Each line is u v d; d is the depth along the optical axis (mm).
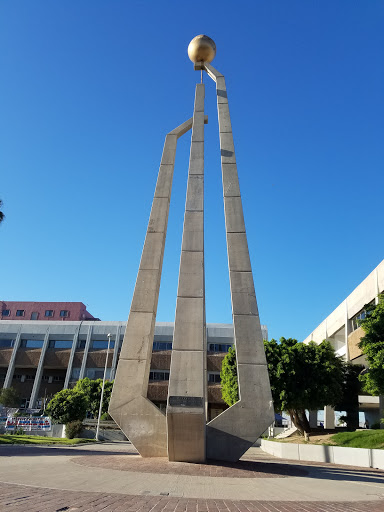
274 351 33281
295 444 26906
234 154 20031
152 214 18922
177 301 15797
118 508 6129
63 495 7086
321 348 33969
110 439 43625
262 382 15125
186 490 8562
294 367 32156
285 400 31688
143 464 12625
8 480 8656
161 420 14914
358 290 36938
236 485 9773
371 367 22266
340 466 20109
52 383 68375
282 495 8859
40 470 10727
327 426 42469
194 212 18016
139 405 15164
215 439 14383
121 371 15711
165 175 19969
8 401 58375
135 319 16625
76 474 10117
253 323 16141
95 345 67062
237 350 15648
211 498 7836
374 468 19828
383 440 23953
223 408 61031
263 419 14555
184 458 13414
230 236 17969
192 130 20609
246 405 14766
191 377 14195
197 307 15664
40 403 63094
